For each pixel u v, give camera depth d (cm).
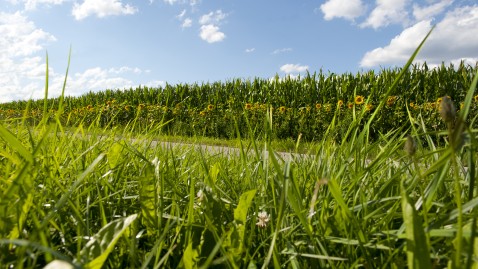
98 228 125
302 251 111
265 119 150
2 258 89
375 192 144
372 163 123
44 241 80
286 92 1483
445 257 89
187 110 1631
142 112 1636
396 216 121
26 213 103
